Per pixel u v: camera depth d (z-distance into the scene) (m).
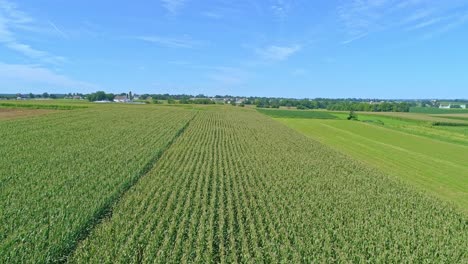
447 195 27.16
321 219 18.12
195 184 22.59
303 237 15.59
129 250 13.24
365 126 89.81
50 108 93.12
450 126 96.50
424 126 93.50
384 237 16.23
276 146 43.66
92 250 13.06
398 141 61.12
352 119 116.12
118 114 78.12
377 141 60.59
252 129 64.25
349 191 24.23
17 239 13.50
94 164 27.03
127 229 15.16
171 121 67.38
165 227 15.70
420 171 36.06
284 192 22.83
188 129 57.62
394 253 14.58
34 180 21.97
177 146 39.22
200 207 18.52
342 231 16.69
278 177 27.00
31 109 86.44
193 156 33.53
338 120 110.31
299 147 44.03
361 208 20.62
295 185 24.83
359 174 30.19
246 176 26.70
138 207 18.02
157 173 25.67
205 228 15.60
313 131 75.31
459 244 16.41
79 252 13.02
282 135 56.84
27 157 28.56
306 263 13.50
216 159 32.78
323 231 16.25
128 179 22.78
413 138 66.06
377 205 21.47
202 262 12.97
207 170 27.36
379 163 40.03
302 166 31.88
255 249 13.98
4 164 25.83
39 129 46.00
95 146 35.03
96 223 15.99
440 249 15.49
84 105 109.94
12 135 39.81
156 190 21.38
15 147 32.72
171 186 22.23
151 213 17.11
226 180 24.67
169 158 31.78
